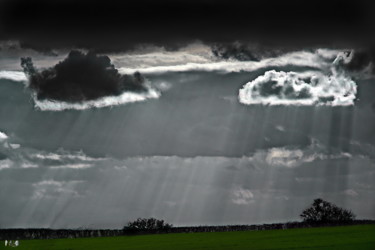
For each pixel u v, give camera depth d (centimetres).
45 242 8894
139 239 8894
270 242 7250
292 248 6481
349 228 8925
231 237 8394
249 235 8638
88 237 9962
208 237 8656
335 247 6450
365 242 6838
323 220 10662
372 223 10025
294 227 10144
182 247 7081
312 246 6600
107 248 7406
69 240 9262
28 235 10112
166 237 9088
